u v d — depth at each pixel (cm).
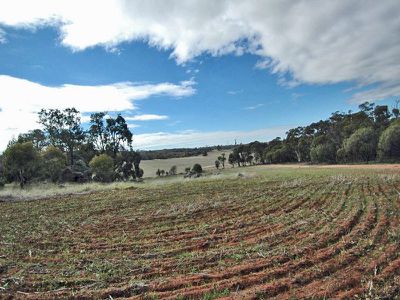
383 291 680
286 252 939
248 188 2572
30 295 713
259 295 676
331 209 1572
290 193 2172
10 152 3612
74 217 1639
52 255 1009
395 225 1199
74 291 734
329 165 7000
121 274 828
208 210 1683
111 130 7306
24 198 2414
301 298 659
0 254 1016
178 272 835
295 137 10638
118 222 1488
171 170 8412
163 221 1474
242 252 966
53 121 6494
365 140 6881
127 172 6744
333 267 813
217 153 15188
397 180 2675
